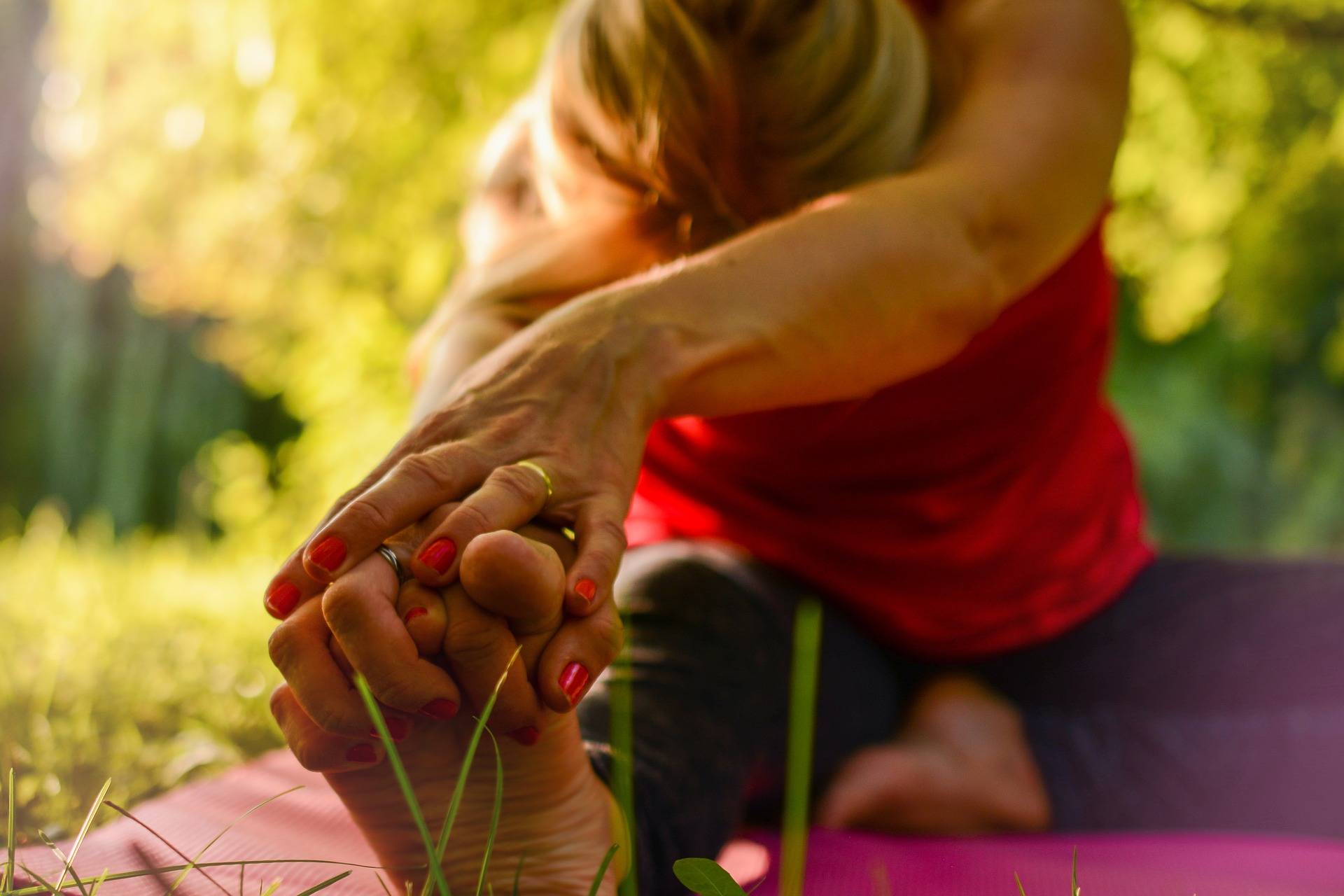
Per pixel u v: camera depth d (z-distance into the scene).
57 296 11.79
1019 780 1.46
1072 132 1.16
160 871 0.75
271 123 5.31
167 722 1.75
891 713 1.54
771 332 0.91
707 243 1.18
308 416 6.48
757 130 1.11
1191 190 6.04
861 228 0.98
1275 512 12.73
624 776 0.95
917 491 1.41
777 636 1.29
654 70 1.09
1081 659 1.61
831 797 1.40
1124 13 1.32
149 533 12.03
